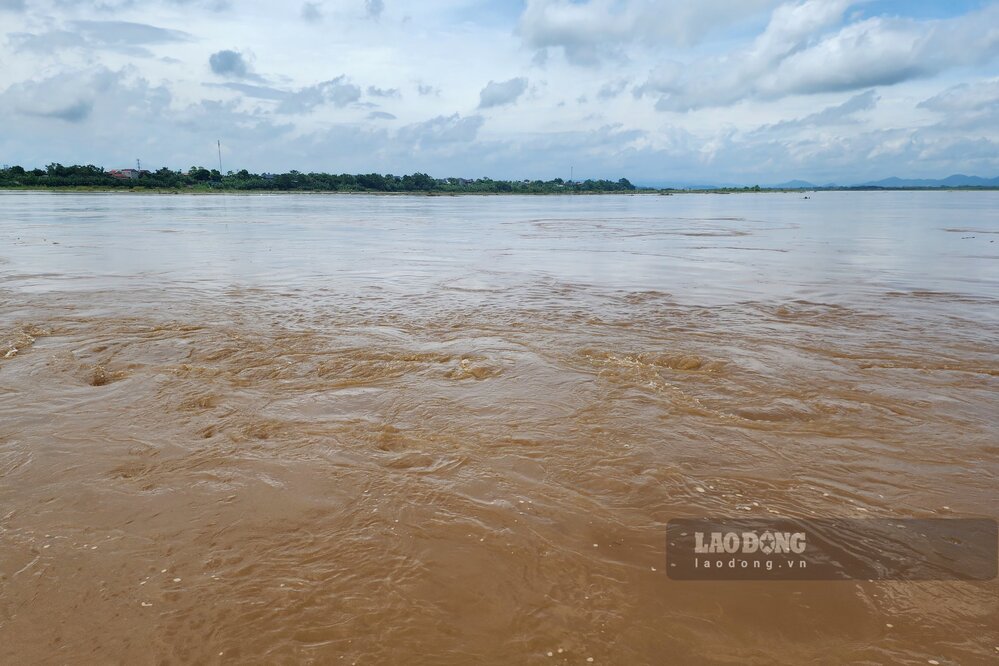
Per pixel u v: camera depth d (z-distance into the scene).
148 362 6.91
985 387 6.10
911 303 10.19
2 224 27.58
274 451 4.72
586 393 5.97
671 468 4.42
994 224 30.95
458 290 11.51
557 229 28.91
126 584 3.16
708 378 6.40
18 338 7.72
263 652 2.72
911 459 4.59
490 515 3.81
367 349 7.43
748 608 3.01
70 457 4.59
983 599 3.08
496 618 2.94
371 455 4.66
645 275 13.49
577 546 3.51
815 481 4.27
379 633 2.84
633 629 2.87
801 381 6.27
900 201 81.69
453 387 6.16
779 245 20.42
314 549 3.46
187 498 4.01
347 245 20.16
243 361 6.94
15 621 2.90
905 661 2.69
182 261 15.30
